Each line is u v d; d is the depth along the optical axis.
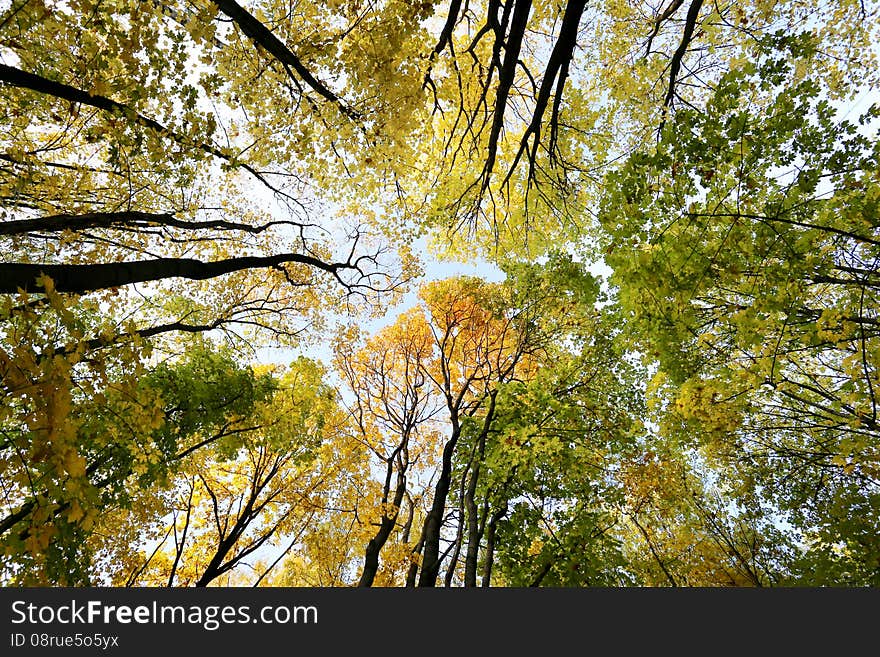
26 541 2.43
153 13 4.25
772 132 4.25
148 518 7.57
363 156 6.56
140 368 3.33
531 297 10.98
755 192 4.44
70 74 4.64
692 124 4.37
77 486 2.51
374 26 5.27
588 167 9.69
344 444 12.14
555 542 8.95
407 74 5.68
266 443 10.22
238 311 9.41
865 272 4.86
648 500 10.00
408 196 9.79
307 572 13.20
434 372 13.46
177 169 5.11
